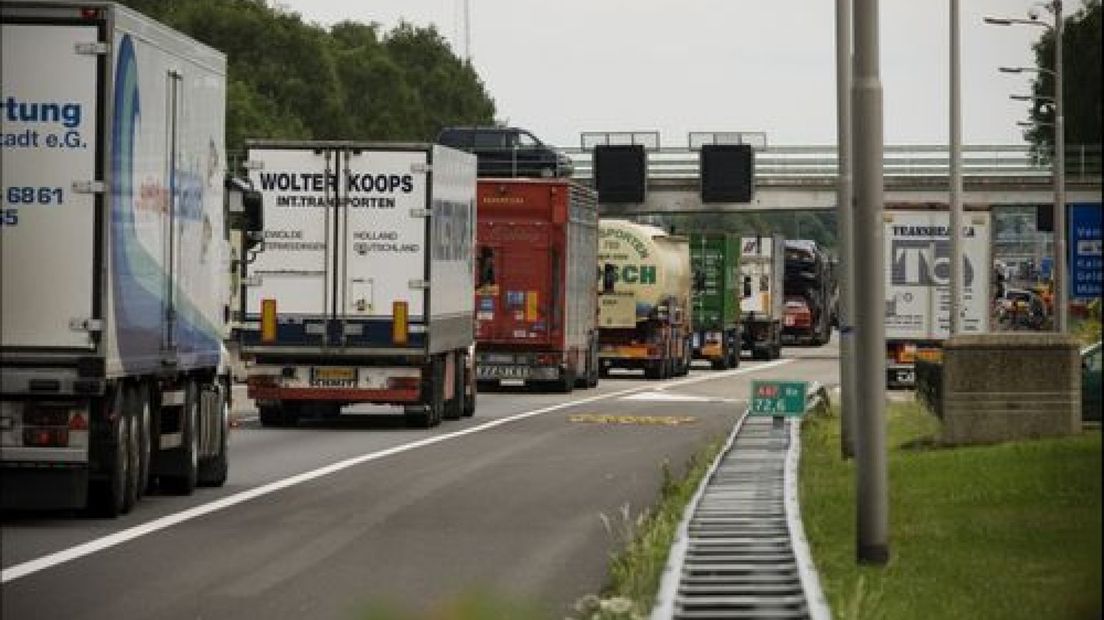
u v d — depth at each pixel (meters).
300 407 73.12
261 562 35.94
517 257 100.44
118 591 32.31
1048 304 174.00
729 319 147.00
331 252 70.62
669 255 126.75
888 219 110.25
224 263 49.78
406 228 70.44
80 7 40.00
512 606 21.23
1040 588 31.02
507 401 94.56
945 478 47.12
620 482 51.75
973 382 56.47
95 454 41.25
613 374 133.88
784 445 54.88
